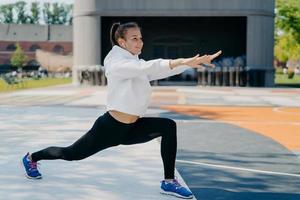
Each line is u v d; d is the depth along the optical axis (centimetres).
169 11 3184
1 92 2441
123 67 442
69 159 515
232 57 3519
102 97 2052
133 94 458
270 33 3266
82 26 3256
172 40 3697
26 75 5838
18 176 576
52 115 1309
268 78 3250
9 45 11106
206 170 631
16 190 511
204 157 728
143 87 459
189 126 1113
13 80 3109
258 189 531
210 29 3675
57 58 8400
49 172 598
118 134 474
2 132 973
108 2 3206
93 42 3241
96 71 3225
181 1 3173
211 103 1778
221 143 867
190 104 1727
